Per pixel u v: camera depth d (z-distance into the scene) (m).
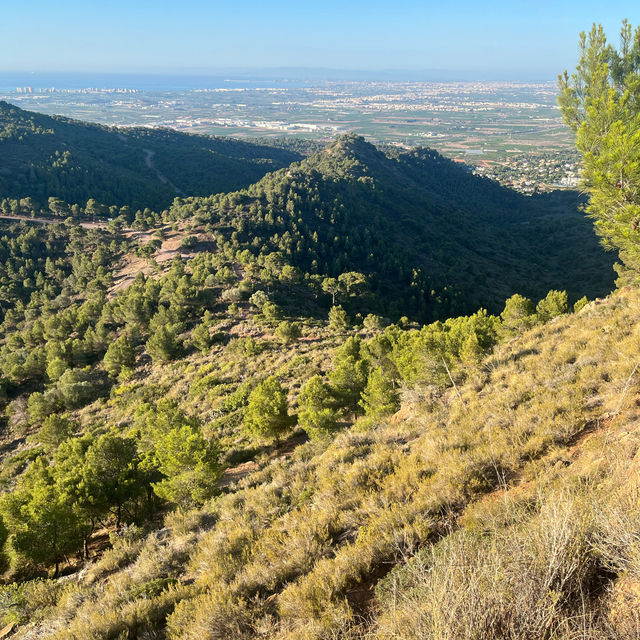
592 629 2.81
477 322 25.66
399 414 14.02
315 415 17.28
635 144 7.96
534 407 8.39
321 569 5.59
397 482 7.43
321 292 79.56
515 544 3.57
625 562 3.28
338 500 7.83
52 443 30.78
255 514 9.23
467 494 6.38
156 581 7.55
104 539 15.20
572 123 10.44
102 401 42.41
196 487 14.12
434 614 3.06
